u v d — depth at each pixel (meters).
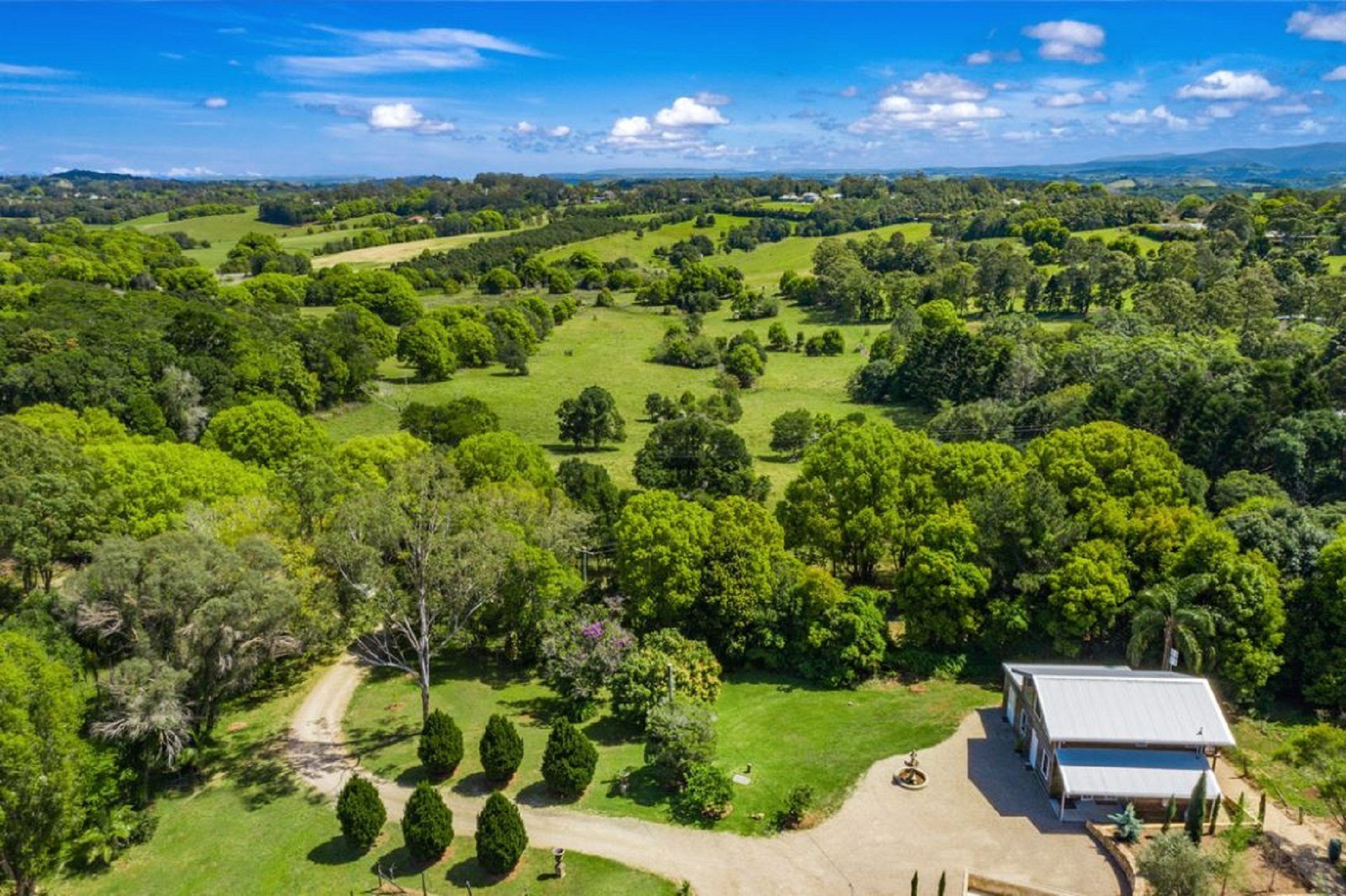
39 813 35.56
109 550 42.22
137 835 40.53
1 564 60.28
